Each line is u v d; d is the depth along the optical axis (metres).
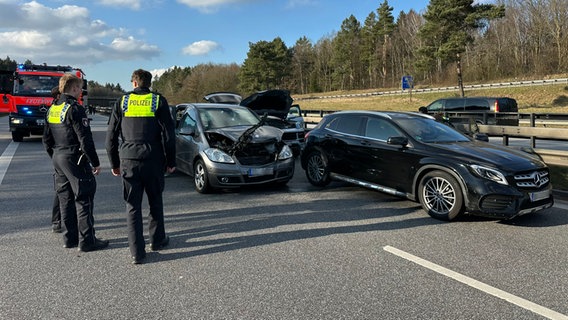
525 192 5.00
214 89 90.12
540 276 3.69
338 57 90.50
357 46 90.56
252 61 69.69
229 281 3.62
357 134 7.00
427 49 41.97
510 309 3.11
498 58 66.00
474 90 50.06
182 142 7.88
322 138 7.58
